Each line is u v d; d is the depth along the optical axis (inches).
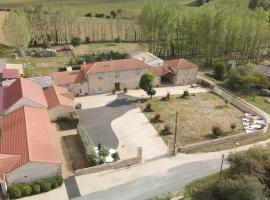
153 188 2058.3
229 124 2832.2
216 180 2126.0
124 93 3353.8
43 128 2385.6
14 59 4266.7
